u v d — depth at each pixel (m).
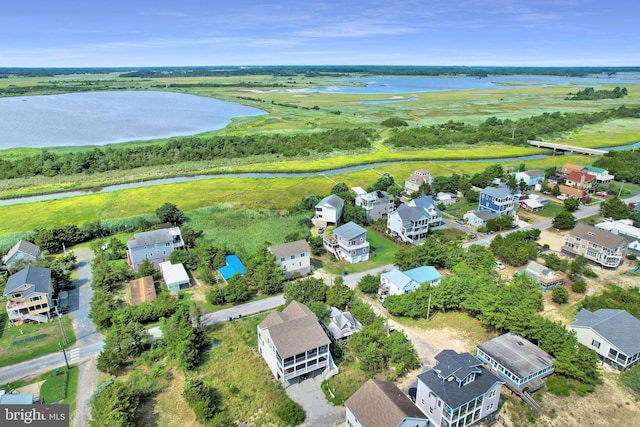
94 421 43.06
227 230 98.44
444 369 45.81
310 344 50.47
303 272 78.50
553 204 116.00
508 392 49.75
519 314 56.62
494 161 167.50
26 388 50.91
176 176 149.62
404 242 91.38
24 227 102.88
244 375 52.72
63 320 65.56
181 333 56.16
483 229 96.38
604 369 53.34
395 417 39.66
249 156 173.12
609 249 77.75
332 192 119.81
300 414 45.50
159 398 49.25
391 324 63.28
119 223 99.94
